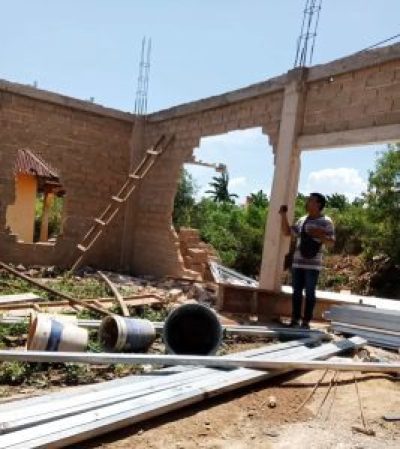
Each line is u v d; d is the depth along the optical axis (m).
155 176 14.36
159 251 13.85
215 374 4.89
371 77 8.59
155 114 14.43
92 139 14.16
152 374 4.93
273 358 5.55
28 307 7.71
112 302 8.65
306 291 7.84
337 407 4.57
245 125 11.42
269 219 10.15
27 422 3.55
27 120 13.05
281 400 4.66
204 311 6.01
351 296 11.41
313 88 9.70
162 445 3.61
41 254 13.51
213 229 27.14
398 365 5.52
